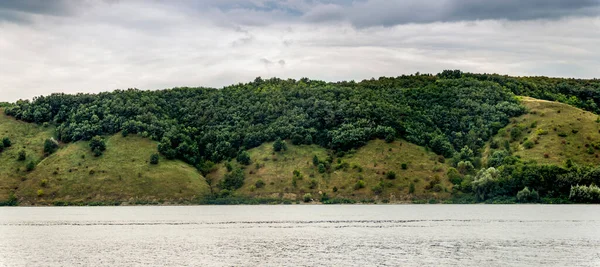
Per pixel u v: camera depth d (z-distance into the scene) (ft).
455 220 486.79
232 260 295.69
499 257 297.94
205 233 410.31
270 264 283.18
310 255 309.22
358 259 294.87
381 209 609.01
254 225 463.83
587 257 297.12
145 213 593.83
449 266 274.77
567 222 455.63
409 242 355.36
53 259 300.20
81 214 584.40
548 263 281.33
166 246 344.49
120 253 318.45
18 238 383.65
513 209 575.79
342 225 458.91
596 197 602.03
